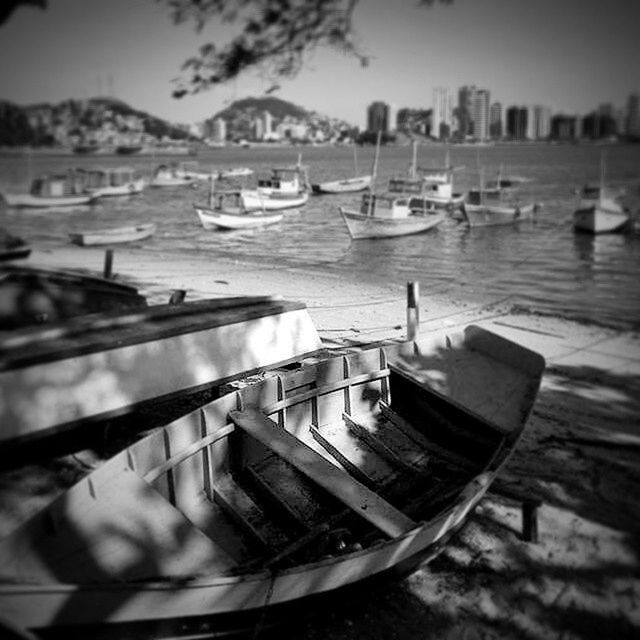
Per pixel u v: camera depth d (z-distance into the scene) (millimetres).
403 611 5254
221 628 4441
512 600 5395
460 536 6277
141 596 3982
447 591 5496
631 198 44156
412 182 33844
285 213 35000
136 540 4430
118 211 38812
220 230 30031
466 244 27891
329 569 4531
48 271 11281
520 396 7594
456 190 47312
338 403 7285
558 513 6668
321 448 6883
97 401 6367
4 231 27016
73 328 6863
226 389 8289
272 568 4891
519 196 44594
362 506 5152
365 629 5047
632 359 11828
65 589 3775
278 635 4895
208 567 4387
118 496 4676
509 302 17078
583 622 5152
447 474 6754
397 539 4770
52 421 6023
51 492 5480
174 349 7105
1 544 4008
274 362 8148
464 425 7180
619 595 5457
